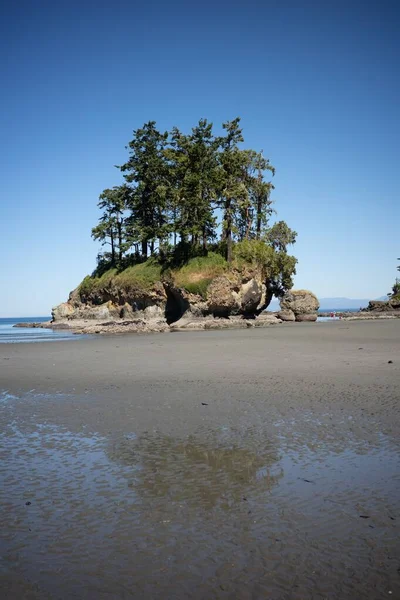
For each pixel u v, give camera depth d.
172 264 63.59
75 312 78.06
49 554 4.29
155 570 3.99
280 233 70.69
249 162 65.38
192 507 5.27
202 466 6.69
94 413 10.34
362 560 4.07
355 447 7.39
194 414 9.95
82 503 5.45
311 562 4.05
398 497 5.38
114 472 6.52
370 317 82.56
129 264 72.69
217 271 59.59
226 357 20.33
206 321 54.44
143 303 65.81
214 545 4.39
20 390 13.71
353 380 13.66
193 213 61.69
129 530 4.73
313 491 5.62
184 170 62.88
